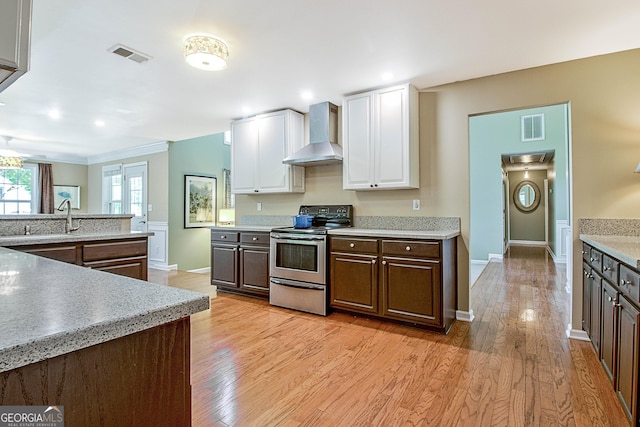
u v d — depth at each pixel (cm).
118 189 691
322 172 404
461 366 224
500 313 338
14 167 522
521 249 885
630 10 202
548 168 903
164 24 215
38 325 63
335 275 329
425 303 283
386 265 300
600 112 264
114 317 69
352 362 232
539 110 694
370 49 250
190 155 621
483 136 726
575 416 170
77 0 188
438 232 300
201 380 208
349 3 194
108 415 68
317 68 284
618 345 178
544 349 250
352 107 345
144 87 325
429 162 335
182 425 81
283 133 396
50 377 60
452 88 323
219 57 237
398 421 168
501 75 299
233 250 407
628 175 256
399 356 240
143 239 303
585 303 257
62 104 376
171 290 93
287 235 353
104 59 263
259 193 432
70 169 751
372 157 334
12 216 274
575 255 269
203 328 297
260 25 216
